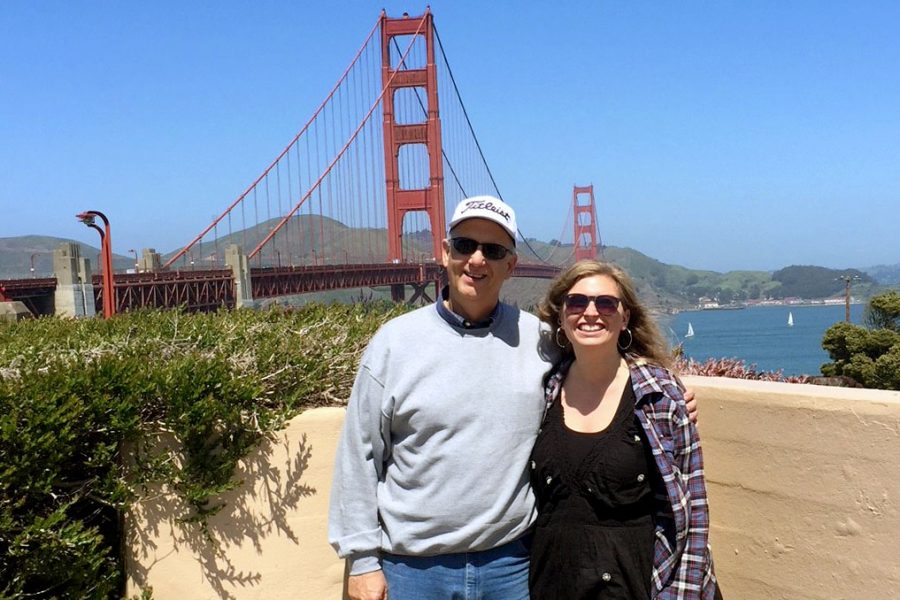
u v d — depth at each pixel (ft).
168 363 10.00
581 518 7.56
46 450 8.13
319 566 9.50
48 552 8.30
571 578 7.51
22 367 9.70
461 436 7.67
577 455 7.57
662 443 7.34
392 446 8.02
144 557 9.27
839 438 7.61
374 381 7.89
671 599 7.21
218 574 9.34
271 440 9.43
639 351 8.30
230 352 10.61
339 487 8.04
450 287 8.22
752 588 8.32
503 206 8.15
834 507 7.66
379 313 15.75
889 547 7.29
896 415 7.22
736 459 8.44
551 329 8.45
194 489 8.99
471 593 7.70
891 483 7.26
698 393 8.77
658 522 7.50
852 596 7.54
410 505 7.73
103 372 8.89
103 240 44.01
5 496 8.00
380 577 7.94
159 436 9.16
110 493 8.82
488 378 7.82
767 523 8.18
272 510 9.44
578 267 8.04
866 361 51.34
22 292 100.27
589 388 7.90
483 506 7.61
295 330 12.17
